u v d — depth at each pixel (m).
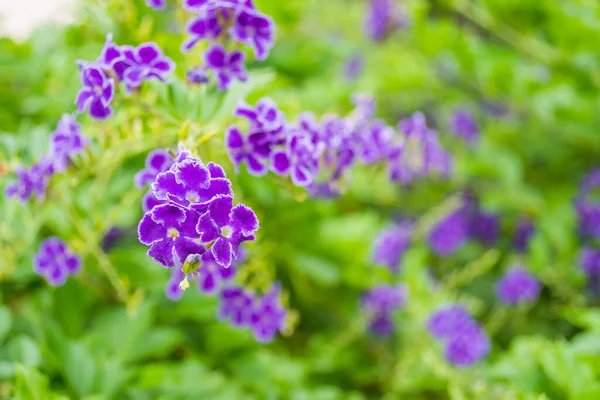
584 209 0.58
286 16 0.49
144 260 0.43
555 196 0.65
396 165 0.40
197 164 0.29
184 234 0.28
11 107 0.47
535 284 0.53
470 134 0.65
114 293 0.44
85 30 0.48
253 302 0.38
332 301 0.54
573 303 0.55
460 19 0.69
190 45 0.34
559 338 0.55
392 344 0.53
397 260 0.50
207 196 0.29
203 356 0.44
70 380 0.38
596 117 0.59
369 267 0.53
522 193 0.62
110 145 0.37
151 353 0.41
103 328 0.42
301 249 0.51
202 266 0.35
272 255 0.48
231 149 0.34
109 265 0.39
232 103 0.35
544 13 0.60
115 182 0.42
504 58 0.60
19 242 0.40
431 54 0.64
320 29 0.76
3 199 0.41
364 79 0.68
